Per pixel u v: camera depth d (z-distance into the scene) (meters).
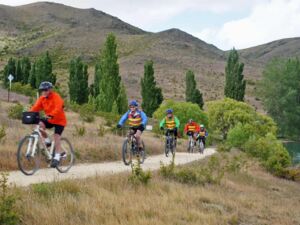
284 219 13.64
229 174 21.89
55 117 11.52
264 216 13.38
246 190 18.28
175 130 22.80
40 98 11.41
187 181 15.59
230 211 12.66
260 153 35.34
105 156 19.12
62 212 8.48
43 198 9.11
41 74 88.00
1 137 17.47
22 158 11.80
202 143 30.86
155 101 83.50
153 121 68.44
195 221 10.20
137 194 11.17
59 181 10.67
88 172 13.88
